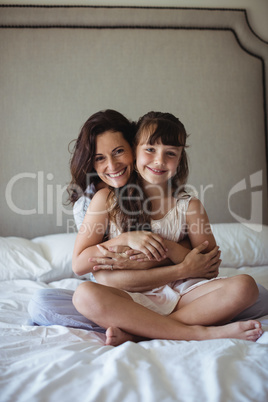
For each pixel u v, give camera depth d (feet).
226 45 8.95
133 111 8.80
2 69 8.54
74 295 3.66
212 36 8.92
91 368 2.73
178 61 8.86
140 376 2.60
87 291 3.57
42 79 8.60
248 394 2.40
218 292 3.70
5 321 4.45
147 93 8.82
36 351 3.19
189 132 8.88
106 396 2.36
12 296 5.63
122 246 4.15
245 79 9.00
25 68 8.57
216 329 3.52
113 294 3.62
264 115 9.09
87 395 2.40
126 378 2.56
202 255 4.18
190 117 8.88
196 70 8.89
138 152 4.20
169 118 4.26
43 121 8.59
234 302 3.63
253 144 9.03
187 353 2.98
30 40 8.58
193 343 3.16
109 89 8.74
